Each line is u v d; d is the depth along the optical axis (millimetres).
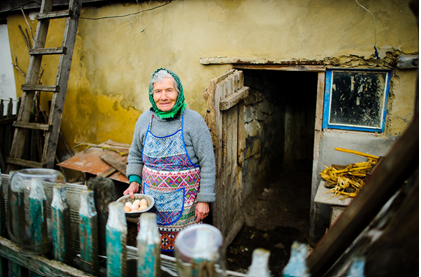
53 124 3420
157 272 1042
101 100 3883
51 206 1236
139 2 3379
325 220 2973
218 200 2689
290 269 921
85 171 3035
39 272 1336
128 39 3545
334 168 2660
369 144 2662
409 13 2320
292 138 5270
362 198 783
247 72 3326
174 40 3275
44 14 3492
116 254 1083
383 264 747
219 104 2465
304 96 5098
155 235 1017
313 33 2668
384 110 2615
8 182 1425
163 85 1944
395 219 714
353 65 2588
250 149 3672
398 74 2469
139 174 2293
